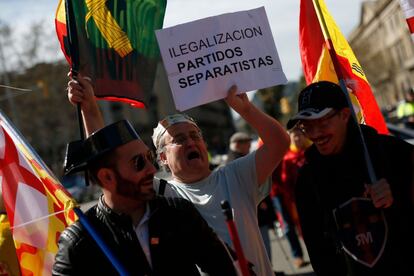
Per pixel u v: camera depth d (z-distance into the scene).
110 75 4.29
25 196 4.17
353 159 3.55
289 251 10.82
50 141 49.88
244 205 4.00
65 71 48.59
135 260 3.11
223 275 3.20
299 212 3.75
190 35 4.09
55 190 3.58
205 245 3.19
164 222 3.17
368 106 4.44
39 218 3.92
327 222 3.62
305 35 4.57
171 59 4.05
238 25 4.13
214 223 3.96
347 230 3.55
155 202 3.24
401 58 56.03
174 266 3.14
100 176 3.17
